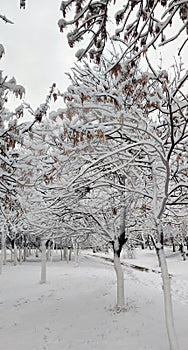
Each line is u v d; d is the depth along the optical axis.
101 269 30.27
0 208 9.05
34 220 11.17
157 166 8.05
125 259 43.59
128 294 15.12
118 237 12.36
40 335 9.78
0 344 9.12
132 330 9.50
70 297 15.76
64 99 5.70
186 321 10.32
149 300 13.58
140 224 12.15
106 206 12.14
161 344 8.19
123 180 10.46
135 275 25.64
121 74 4.97
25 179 7.87
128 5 3.34
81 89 5.64
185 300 15.48
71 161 8.51
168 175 6.68
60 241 31.97
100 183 9.19
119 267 12.41
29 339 9.45
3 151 6.41
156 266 34.84
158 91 5.74
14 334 10.12
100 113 7.13
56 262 38.72
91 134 6.25
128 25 3.77
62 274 25.70
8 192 8.08
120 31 3.76
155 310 11.73
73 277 23.09
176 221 10.79
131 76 5.70
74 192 8.39
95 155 8.85
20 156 7.71
